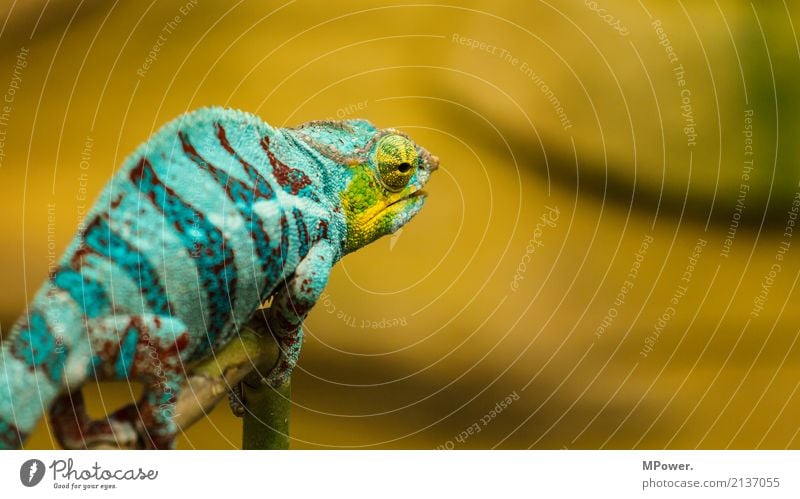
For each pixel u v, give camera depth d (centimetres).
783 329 89
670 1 90
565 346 89
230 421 87
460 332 89
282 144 65
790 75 89
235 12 90
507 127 91
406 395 87
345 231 67
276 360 65
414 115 91
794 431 85
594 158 91
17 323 61
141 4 89
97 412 80
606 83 90
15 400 61
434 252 91
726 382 87
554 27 90
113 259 62
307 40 91
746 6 89
